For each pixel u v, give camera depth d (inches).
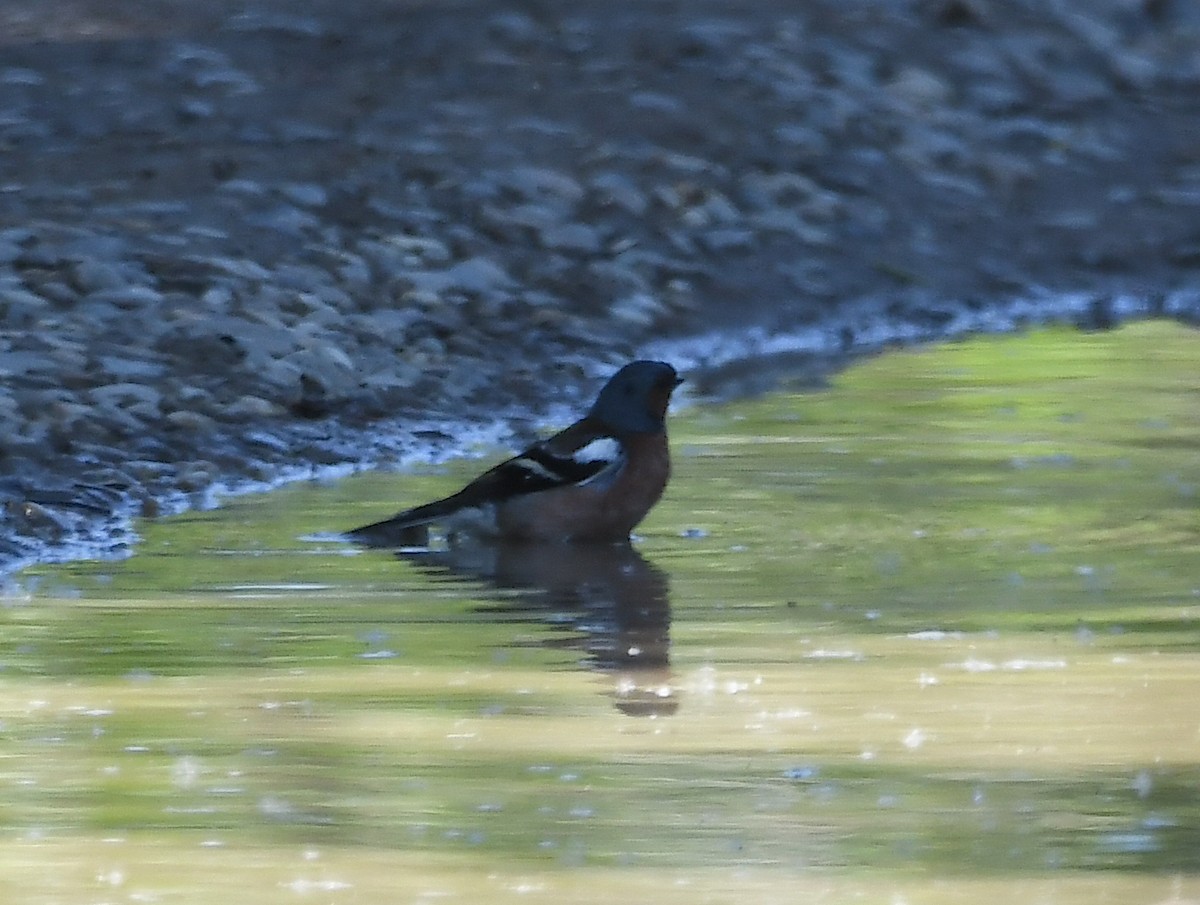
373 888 260.8
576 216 813.9
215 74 923.4
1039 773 301.3
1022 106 980.6
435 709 337.7
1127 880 261.6
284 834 279.6
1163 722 327.0
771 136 906.7
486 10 1025.5
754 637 382.6
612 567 442.0
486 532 468.4
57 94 896.9
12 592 421.4
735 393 641.6
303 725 329.4
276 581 431.2
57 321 628.7
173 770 306.5
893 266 823.1
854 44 1005.2
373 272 729.6
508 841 276.5
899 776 304.0
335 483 534.3
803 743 318.0
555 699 343.6
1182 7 1074.7
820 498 501.0
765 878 262.2
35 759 311.6
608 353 701.9
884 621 391.9
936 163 916.0
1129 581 421.7
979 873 264.2
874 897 257.3
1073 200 900.6
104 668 363.3
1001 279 828.0
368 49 970.7
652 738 322.0
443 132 868.6
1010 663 361.7
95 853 273.0
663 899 256.4
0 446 524.4
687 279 781.9
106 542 468.1
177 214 748.6
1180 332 754.2
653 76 946.7
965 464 534.3
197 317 637.3
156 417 562.9
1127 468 528.1
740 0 1055.0
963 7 1037.8
